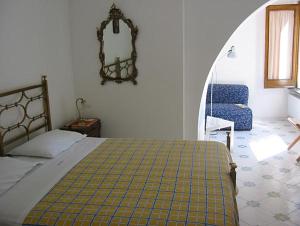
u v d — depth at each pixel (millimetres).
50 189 2213
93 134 3908
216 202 1965
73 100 4191
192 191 2113
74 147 3074
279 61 6258
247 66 6402
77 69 4141
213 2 3719
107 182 2295
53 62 3664
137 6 3814
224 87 6316
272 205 3184
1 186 2164
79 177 2393
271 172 3957
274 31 6129
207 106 6008
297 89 6090
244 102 6301
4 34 2836
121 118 4164
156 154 2822
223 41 3797
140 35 3873
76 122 3951
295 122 4773
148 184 2238
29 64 3205
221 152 2832
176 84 3904
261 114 6598
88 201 2029
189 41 3859
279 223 2879
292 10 6004
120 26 3887
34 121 3293
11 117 2928
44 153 2758
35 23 3297
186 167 2510
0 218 1923
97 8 3924
